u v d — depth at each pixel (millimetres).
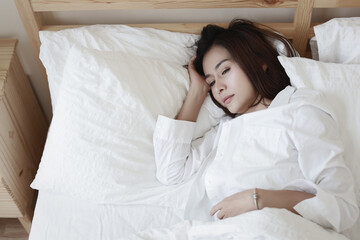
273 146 1253
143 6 1508
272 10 1596
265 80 1338
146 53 1496
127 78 1399
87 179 1394
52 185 1424
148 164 1433
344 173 1194
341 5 1478
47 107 1961
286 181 1235
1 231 1879
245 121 1314
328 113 1251
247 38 1356
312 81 1338
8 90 1566
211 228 1156
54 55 1516
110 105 1392
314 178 1200
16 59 1642
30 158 1775
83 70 1392
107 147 1390
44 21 1626
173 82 1463
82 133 1388
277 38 1420
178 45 1517
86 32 1505
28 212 1731
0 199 1589
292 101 1285
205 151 1454
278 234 1059
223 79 1358
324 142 1191
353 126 1286
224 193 1320
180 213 1399
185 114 1448
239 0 1487
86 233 1356
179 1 1493
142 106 1400
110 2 1497
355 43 1415
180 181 1433
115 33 1511
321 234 1091
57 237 1354
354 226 1256
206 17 1624
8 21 1603
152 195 1411
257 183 1248
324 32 1446
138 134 1414
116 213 1399
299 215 1169
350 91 1311
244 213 1139
